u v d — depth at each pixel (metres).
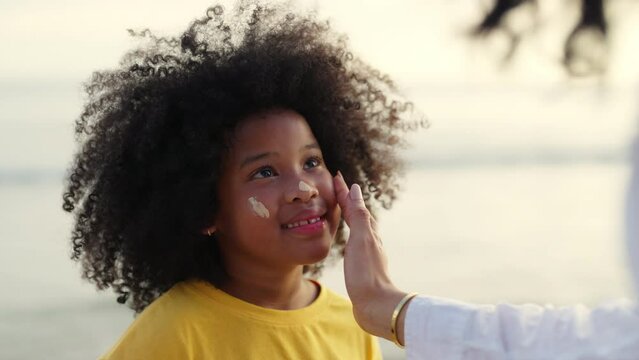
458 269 11.03
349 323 2.47
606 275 10.73
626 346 1.47
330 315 2.44
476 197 15.91
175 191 2.32
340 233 2.71
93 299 9.80
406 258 11.44
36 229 12.96
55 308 9.55
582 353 1.51
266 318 2.30
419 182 17.45
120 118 2.40
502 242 12.31
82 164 2.51
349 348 2.45
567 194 16.22
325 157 2.52
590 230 13.09
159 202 2.34
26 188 16.27
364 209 2.13
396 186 2.74
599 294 10.12
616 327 1.49
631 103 1.36
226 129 2.29
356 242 2.04
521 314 1.63
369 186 2.68
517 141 21.42
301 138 2.29
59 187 16.33
